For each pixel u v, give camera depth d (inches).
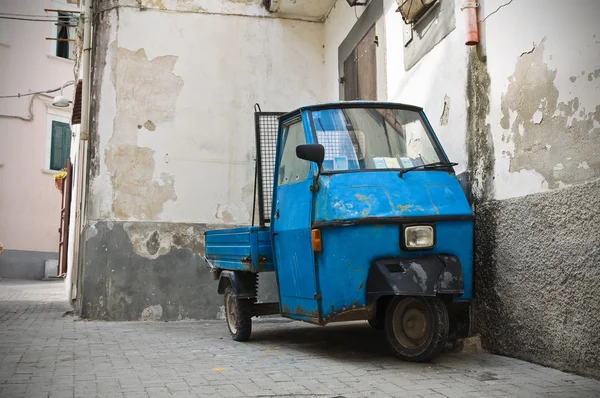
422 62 275.1
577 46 177.5
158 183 381.1
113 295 364.8
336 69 399.2
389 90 313.4
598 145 169.2
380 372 186.7
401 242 194.4
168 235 376.2
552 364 185.2
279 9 410.3
